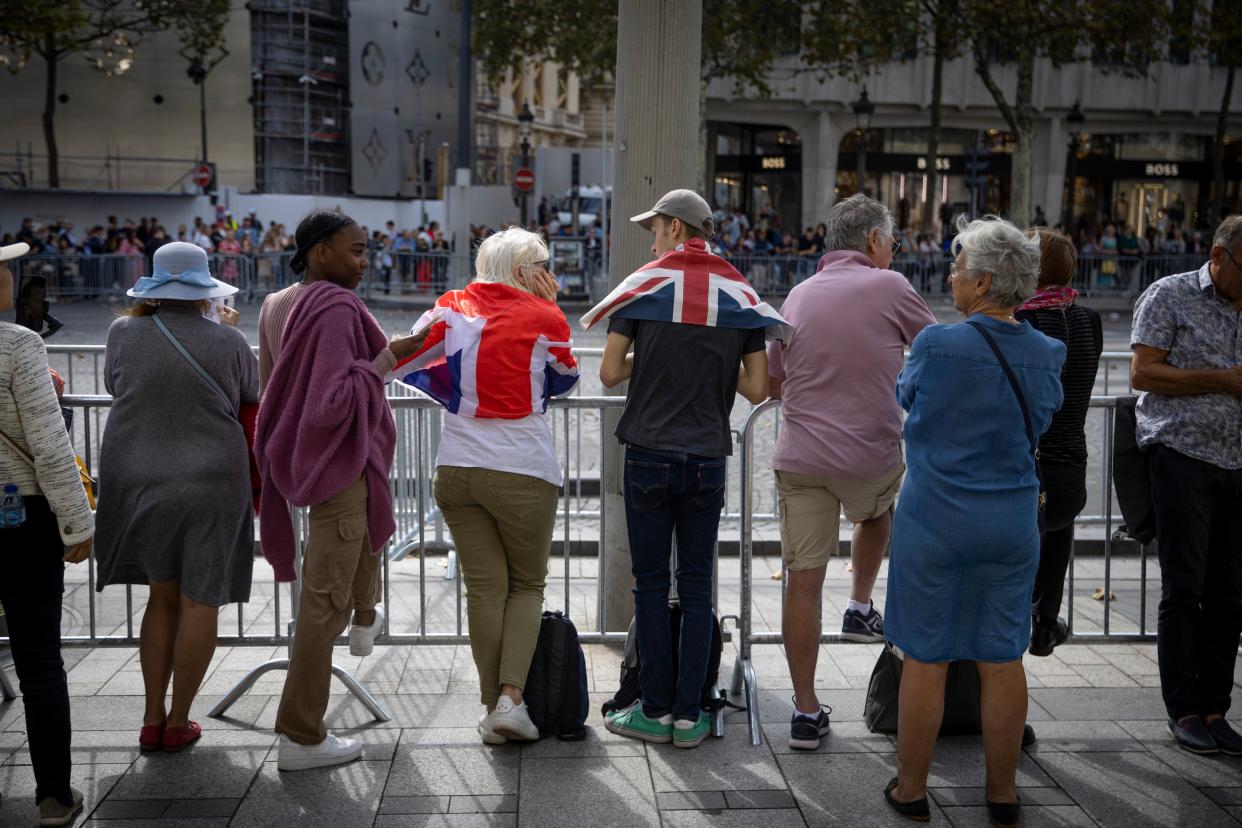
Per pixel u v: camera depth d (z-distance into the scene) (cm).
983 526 354
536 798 381
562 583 636
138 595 593
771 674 500
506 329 405
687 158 500
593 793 385
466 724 441
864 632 471
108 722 439
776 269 2702
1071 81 3997
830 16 2867
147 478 396
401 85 3872
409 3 3872
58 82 3322
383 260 2603
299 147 3591
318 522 392
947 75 3941
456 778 395
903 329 416
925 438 362
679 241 412
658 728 423
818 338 412
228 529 404
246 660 507
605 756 414
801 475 419
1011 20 2717
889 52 2922
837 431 412
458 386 409
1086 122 4112
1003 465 358
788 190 4088
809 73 3831
